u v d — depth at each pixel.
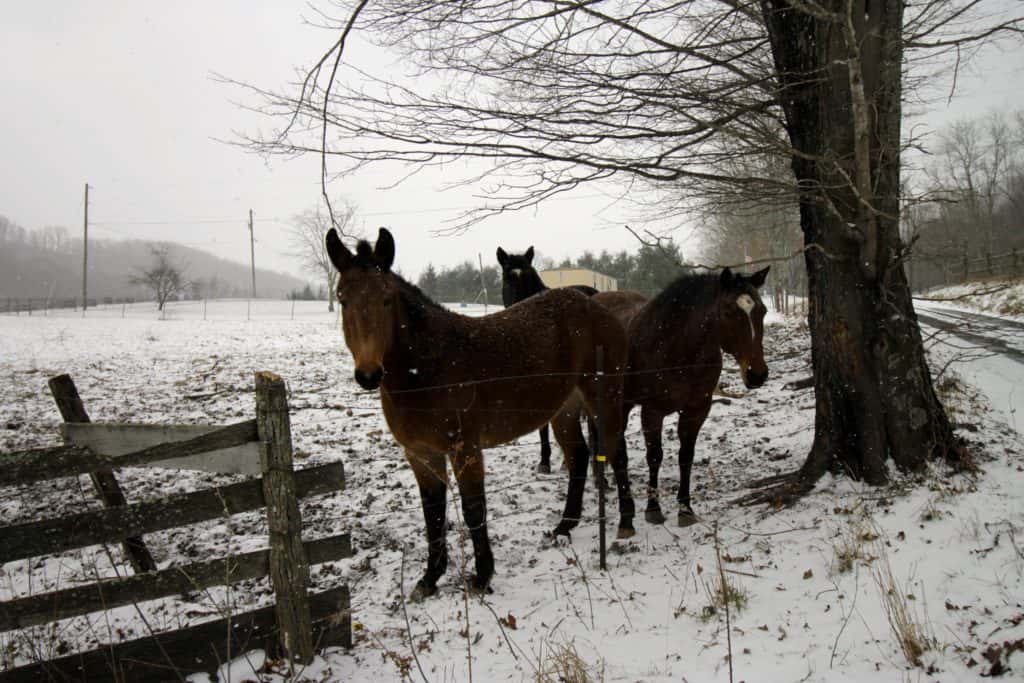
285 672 3.21
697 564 4.29
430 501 4.20
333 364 16.30
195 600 4.23
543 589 4.17
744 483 5.91
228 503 3.13
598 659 3.22
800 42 5.18
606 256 43.78
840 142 4.97
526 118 4.55
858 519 4.46
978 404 7.65
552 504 5.94
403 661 3.18
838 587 3.66
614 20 4.29
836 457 5.30
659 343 5.32
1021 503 4.29
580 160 4.57
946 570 3.59
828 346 5.27
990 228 47.44
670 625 3.53
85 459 2.89
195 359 16.94
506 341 4.42
